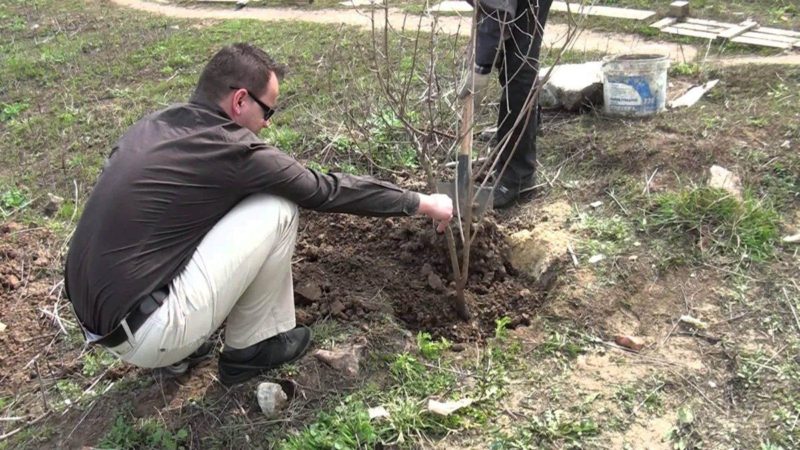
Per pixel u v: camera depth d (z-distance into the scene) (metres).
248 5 9.19
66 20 8.95
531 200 3.97
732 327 2.98
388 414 2.71
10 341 3.29
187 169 2.43
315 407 2.77
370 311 3.18
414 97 4.86
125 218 2.39
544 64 5.49
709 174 3.89
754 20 6.40
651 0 7.24
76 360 3.15
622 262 3.32
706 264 3.29
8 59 7.24
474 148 4.34
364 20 7.78
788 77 4.96
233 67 2.55
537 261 3.48
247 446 2.65
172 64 6.78
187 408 2.81
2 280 3.66
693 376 2.79
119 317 2.39
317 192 2.59
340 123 4.79
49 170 4.87
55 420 2.85
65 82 6.49
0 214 4.35
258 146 2.49
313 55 6.54
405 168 4.29
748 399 2.69
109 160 2.53
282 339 2.90
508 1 3.07
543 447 2.56
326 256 3.55
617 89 4.54
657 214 3.61
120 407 2.84
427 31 6.81
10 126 5.65
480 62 3.28
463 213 3.36
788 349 2.85
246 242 2.49
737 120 4.39
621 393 2.74
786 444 2.49
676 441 2.54
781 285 3.14
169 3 9.80
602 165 4.16
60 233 4.08
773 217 3.50
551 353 2.96
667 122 4.46
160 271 2.43
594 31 6.68
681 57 5.78
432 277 3.35
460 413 2.72
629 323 3.07
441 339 3.10
